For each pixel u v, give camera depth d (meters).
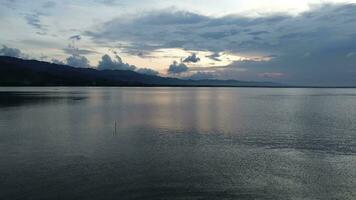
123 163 26.08
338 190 20.94
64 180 21.80
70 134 39.19
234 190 20.66
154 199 19.11
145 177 22.72
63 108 74.94
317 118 59.56
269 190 20.80
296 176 23.45
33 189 20.17
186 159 27.69
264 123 51.62
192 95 171.50
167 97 141.75
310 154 30.00
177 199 19.22
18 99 104.81
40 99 106.81
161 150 30.95
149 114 63.97
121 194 19.72
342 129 45.41
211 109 77.94
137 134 39.81
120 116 59.56
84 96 133.75
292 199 19.48
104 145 32.88
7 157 27.48
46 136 37.59
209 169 24.89
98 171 23.88
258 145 33.88
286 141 36.16
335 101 120.06
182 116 60.97
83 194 19.56
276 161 27.41
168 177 22.88
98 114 62.66
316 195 20.12
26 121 50.69
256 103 104.50
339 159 28.25
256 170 24.81
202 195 19.83
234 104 98.06
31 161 26.28
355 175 23.83
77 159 27.08
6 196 19.11
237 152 30.55
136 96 145.75
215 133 41.19
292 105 95.44
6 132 40.06
